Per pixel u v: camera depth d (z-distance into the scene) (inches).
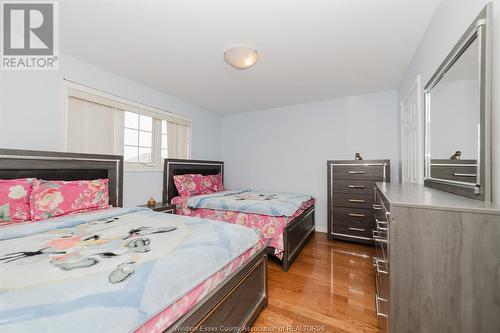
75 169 86.9
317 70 104.2
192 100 149.6
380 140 133.4
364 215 122.7
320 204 151.3
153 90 126.9
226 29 73.1
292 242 100.9
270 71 105.3
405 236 38.3
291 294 74.3
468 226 34.6
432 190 60.4
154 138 129.2
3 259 39.7
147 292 31.6
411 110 93.3
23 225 58.5
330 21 69.1
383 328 49.7
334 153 146.7
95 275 33.4
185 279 37.8
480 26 40.7
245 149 179.2
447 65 54.4
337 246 120.7
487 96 39.8
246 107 166.6
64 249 44.4
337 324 60.2
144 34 76.0
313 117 153.5
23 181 68.7
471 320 34.6
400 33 75.5
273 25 71.0
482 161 40.3
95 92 98.7
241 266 55.0
